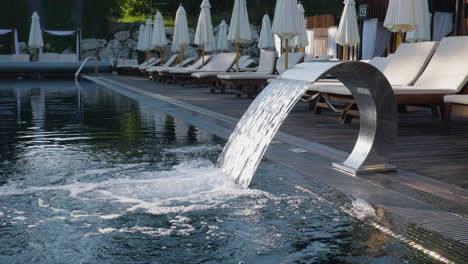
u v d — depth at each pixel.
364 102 3.24
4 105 8.21
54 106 8.04
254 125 3.30
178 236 2.05
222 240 2.00
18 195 2.68
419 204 2.50
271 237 2.03
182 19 17.45
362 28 18.84
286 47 10.55
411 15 8.43
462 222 2.21
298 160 3.62
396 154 3.90
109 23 30.59
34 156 3.80
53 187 2.86
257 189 2.81
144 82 16.25
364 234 2.06
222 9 34.44
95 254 1.86
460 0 14.17
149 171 3.28
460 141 4.55
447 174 3.19
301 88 2.94
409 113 7.24
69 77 21.30
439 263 1.76
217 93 11.27
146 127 5.50
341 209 2.41
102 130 5.26
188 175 3.16
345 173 3.21
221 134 4.96
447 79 5.84
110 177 3.11
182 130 5.25
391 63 6.96
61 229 2.13
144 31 22.75
